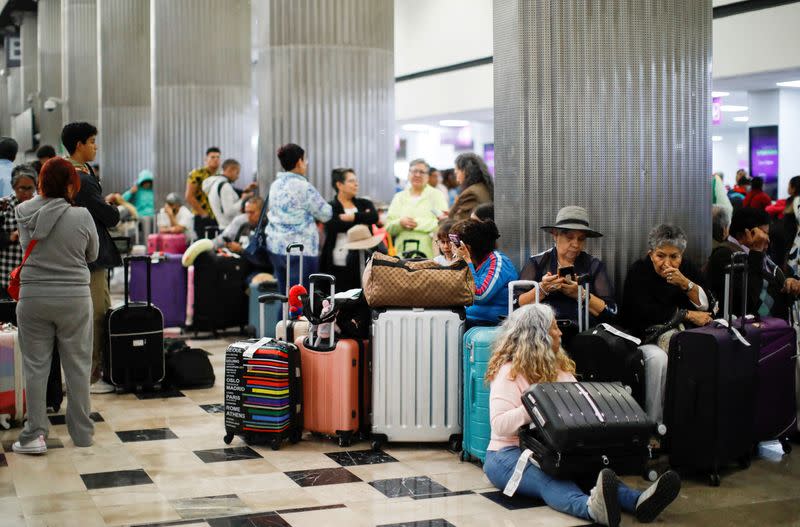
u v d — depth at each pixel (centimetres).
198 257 988
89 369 548
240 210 1095
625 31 581
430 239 879
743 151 2208
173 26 1362
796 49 1133
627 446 409
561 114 577
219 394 711
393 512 430
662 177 597
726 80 1279
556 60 574
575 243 538
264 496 455
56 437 577
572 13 575
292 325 595
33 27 3428
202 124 1373
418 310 531
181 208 1222
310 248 786
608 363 496
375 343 533
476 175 748
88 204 631
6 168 748
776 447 563
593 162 581
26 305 522
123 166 1947
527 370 435
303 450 542
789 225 855
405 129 2230
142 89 1944
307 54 964
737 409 484
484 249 546
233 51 1380
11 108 3756
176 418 629
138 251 1465
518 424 430
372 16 978
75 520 420
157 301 1000
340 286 799
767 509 436
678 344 477
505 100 591
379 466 507
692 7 602
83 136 631
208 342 970
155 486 472
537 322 437
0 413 598
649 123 591
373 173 988
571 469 410
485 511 430
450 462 516
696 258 612
